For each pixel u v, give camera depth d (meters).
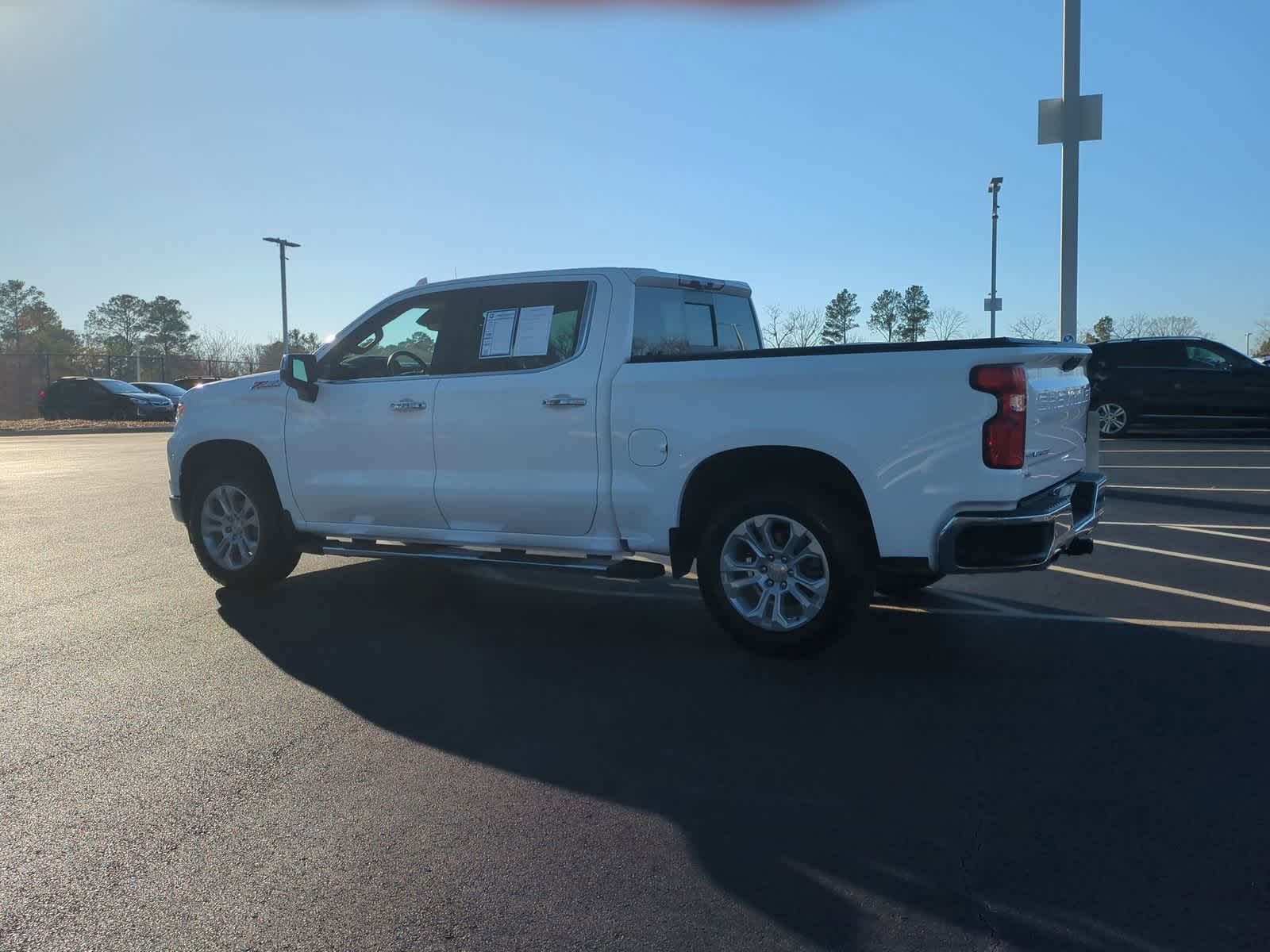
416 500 6.17
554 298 5.86
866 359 4.76
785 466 5.15
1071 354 5.00
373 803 3.58
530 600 6.84
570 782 3.74
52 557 8.37
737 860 3.14
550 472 5.68
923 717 4.38
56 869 3.13
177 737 4.23
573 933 2.75
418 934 2.75
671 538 5.35
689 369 5.22
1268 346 53.69
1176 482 11.98
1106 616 6.08
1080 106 12.55
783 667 5.14
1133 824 3.35
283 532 6.82
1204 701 4.52
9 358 43.03
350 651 5.54
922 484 4.66
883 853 3.18
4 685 4.93
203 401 7.02
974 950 2.66
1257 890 2.93
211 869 3.12
